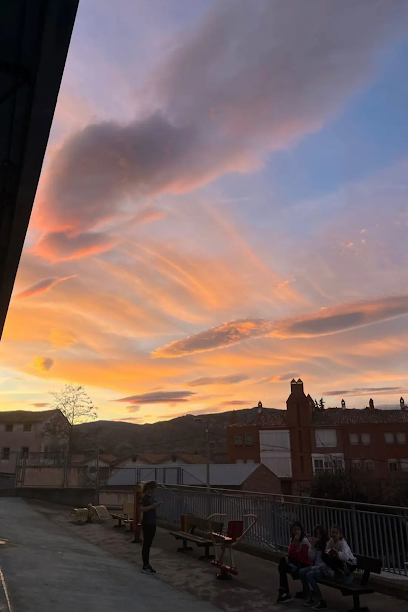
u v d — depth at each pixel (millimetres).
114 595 7707
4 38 4695
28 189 5750
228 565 10094
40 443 63938
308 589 7793
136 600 7598
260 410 68688
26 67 4848
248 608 7539
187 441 147875
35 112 4977
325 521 9703
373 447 60344
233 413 69562
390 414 63250
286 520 10695
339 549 7598
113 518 16000
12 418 65000
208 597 8102
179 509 15047
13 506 17859
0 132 5484
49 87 4820
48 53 4543
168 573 9578
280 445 62531
